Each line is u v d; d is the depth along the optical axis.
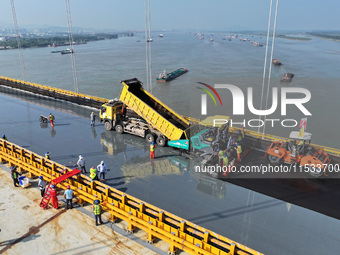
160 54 127.69
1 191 13.68
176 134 17.73
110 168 15.87
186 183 14.30
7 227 11.17
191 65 90.00
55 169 13.97
